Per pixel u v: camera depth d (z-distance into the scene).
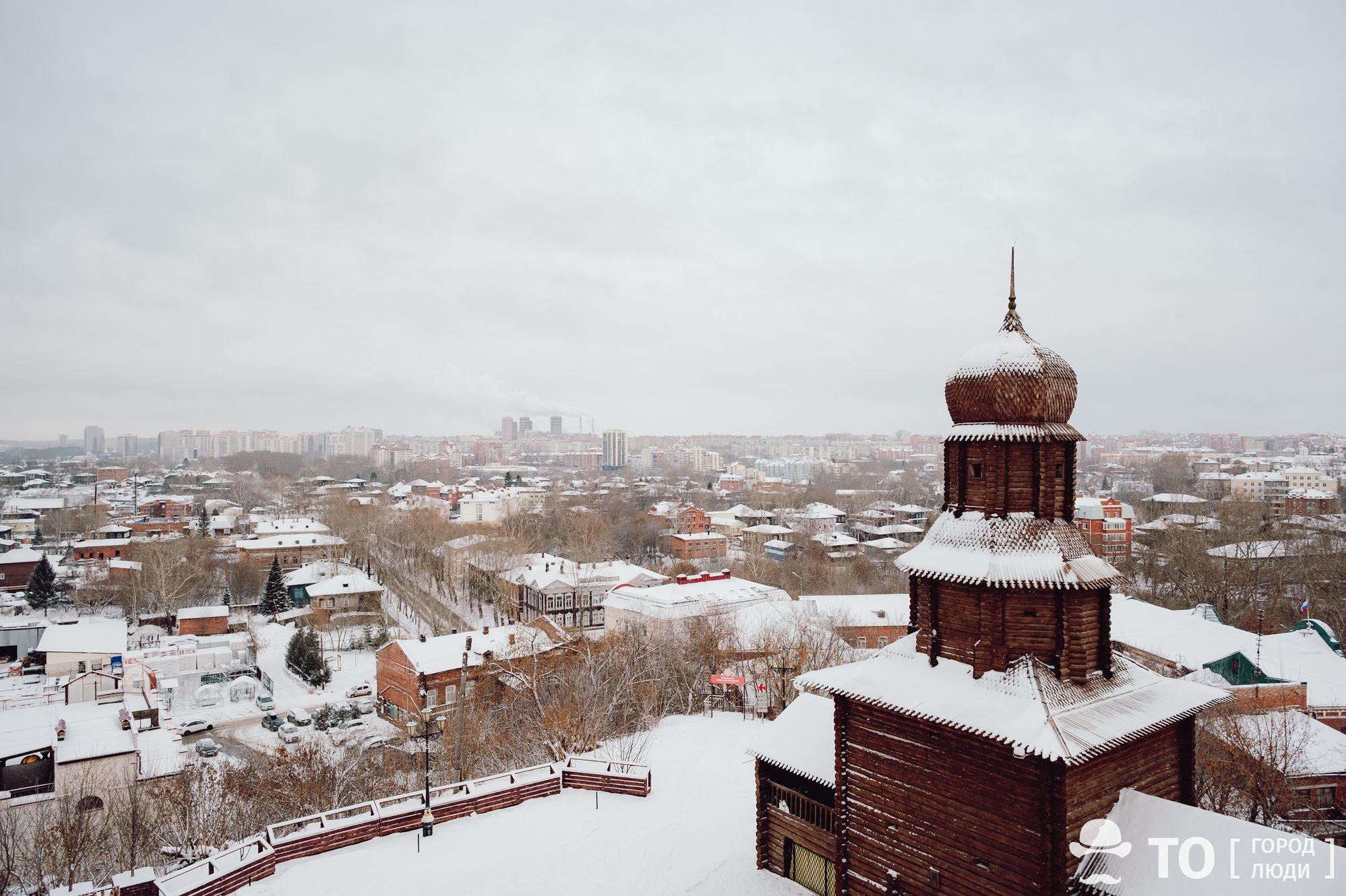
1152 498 196.62
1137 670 31.69
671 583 96.81
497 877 37.47
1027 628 28.88
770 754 37.53
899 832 30.66
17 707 75.75
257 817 52.84
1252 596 113.38
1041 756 25.16
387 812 42.25
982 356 30.41
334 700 92.88
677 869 38.12
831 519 192.00
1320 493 195.62
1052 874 25.77
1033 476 29.58
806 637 73.44
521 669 74.94
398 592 142.50
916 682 30.48
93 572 140.38
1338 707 58.53
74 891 38.94
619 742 57.16
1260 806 46.69
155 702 75.44
